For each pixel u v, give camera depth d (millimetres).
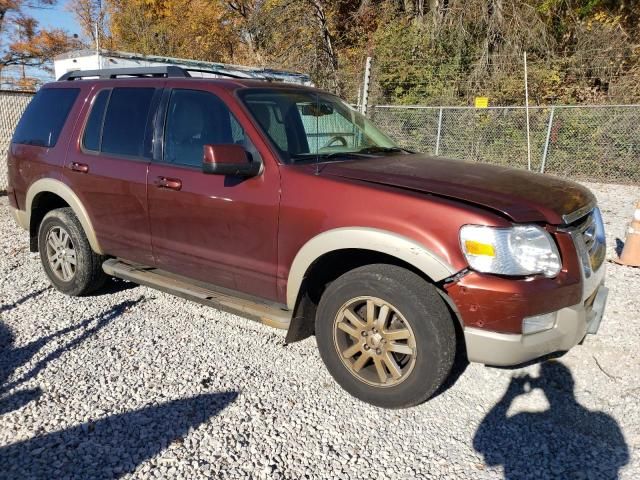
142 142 4207
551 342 2979
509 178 3457
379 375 3229
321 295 3670
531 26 15039
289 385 3533
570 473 2748
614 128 12578
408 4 17016
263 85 4070
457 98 15117
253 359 3871
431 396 3242
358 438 3010
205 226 3789
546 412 3277
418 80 15570
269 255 3520
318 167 3480
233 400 3346
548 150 13164
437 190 3104
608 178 12781
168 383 3525
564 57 14906
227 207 3635
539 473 2748
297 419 3166
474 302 2877
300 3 17531
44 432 3006
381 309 3156
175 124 4047
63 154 4707
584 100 14234
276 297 3588
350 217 3160
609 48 14211
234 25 23797
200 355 3912
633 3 14883
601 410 3295
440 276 2926
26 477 2664
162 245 4105
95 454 2840
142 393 3404
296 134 3832
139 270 4461
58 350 3945
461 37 15227
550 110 12703
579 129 12859
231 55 24734
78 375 3605
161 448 2895
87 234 4629
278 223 3428
